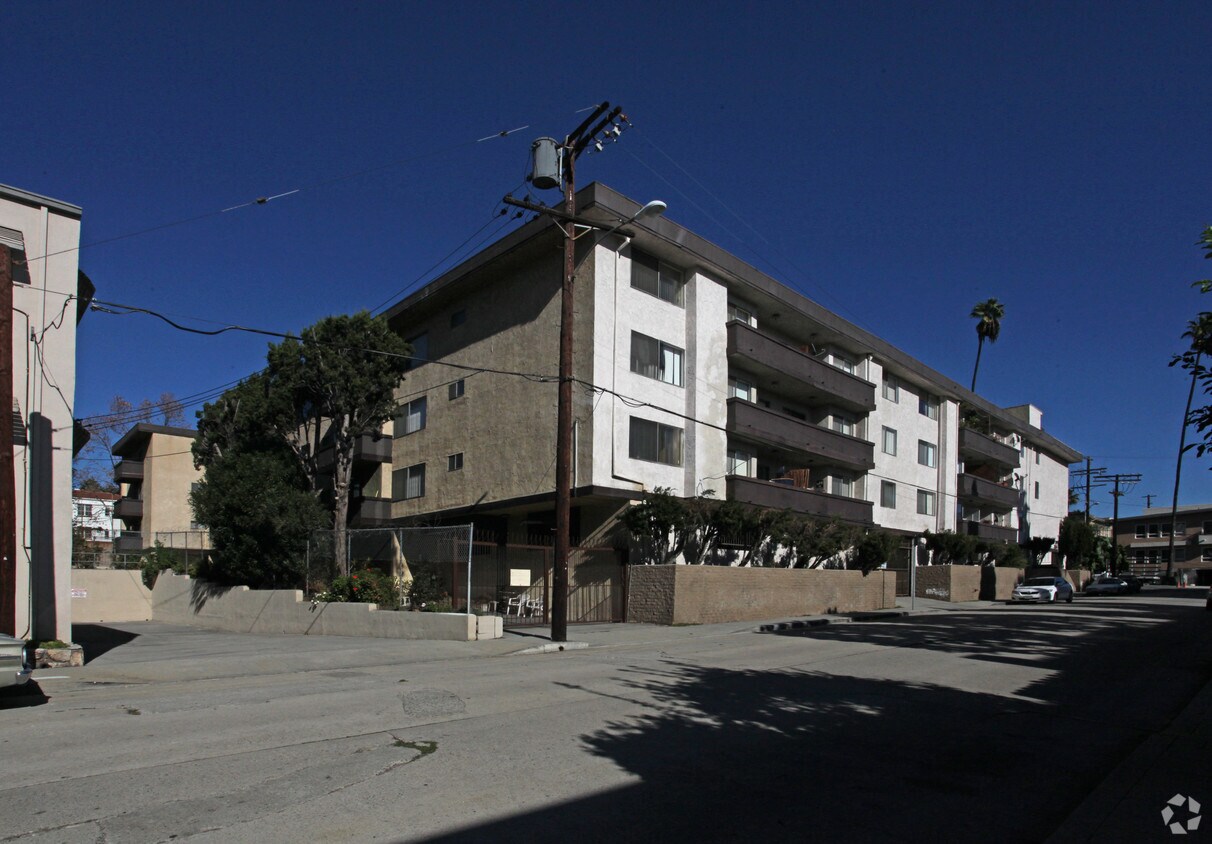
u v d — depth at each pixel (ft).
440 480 94.89
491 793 19.07
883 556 102.83
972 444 146.00
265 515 75.15
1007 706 33.01
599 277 77.00
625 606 76.54
